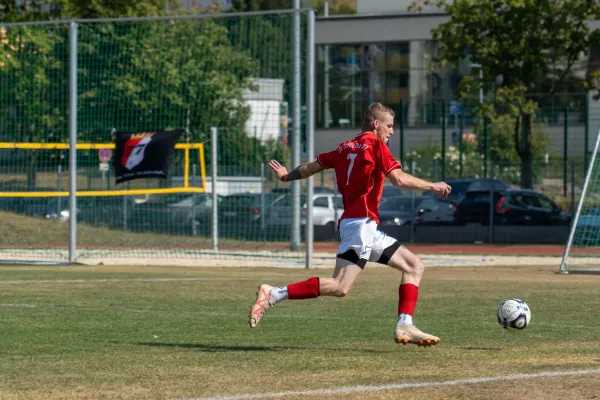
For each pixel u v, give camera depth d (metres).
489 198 82.44
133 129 65.12
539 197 83.00
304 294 20.36
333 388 16.56
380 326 26.27
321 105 141.75
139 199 72.31
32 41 63.53
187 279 42.38
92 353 21.14
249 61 65.31
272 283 40.22
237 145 67.75
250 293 35.81
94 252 60.09
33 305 31.45
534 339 23.36
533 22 88.56
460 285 40.09
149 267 51.69
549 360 19.75
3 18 95.12
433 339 20.00
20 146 57.31
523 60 89.88
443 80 136.38
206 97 66.06
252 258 57.53
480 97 109.62
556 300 33.47
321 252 67.19
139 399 15.86
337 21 140.38
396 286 39.72
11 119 64.81
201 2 113.00
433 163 90.31
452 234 82.19
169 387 16.86
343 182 20.50
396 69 138.62
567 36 89.56
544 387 16.52
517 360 19.77
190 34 65.50
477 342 22.80
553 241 81.19
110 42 64.75
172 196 71.75
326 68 141.50
